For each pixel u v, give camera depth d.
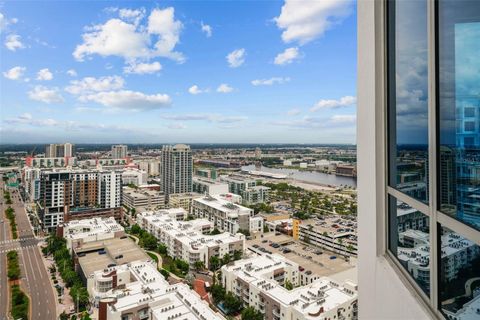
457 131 1.36
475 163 1.20
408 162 1.96
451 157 1.40
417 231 1.83
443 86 1.46
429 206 1.60
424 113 1.70
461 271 1.32
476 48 1.21
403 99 2.06
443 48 1.46
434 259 1.55
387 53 2.38
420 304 1.67
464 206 1.29
